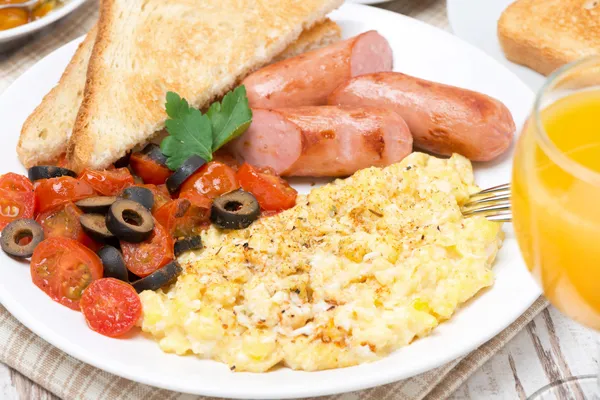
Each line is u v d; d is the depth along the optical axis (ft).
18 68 1.92
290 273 1.44
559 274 1.18
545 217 1.16
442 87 1.64
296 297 1.42
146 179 1.64
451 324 1.40
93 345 1.38
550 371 1.46
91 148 1.63
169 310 1.40
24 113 1.75
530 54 1.84
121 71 1.71
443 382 1.43
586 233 1.13
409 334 1.38
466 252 1.45
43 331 1.40
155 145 1.65
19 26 1.90
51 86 1.78
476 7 1.93
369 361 1.36
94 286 1.42
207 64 1.72
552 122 1.20
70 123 1.69
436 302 1.40
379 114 1.61
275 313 1.39
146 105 1.67
